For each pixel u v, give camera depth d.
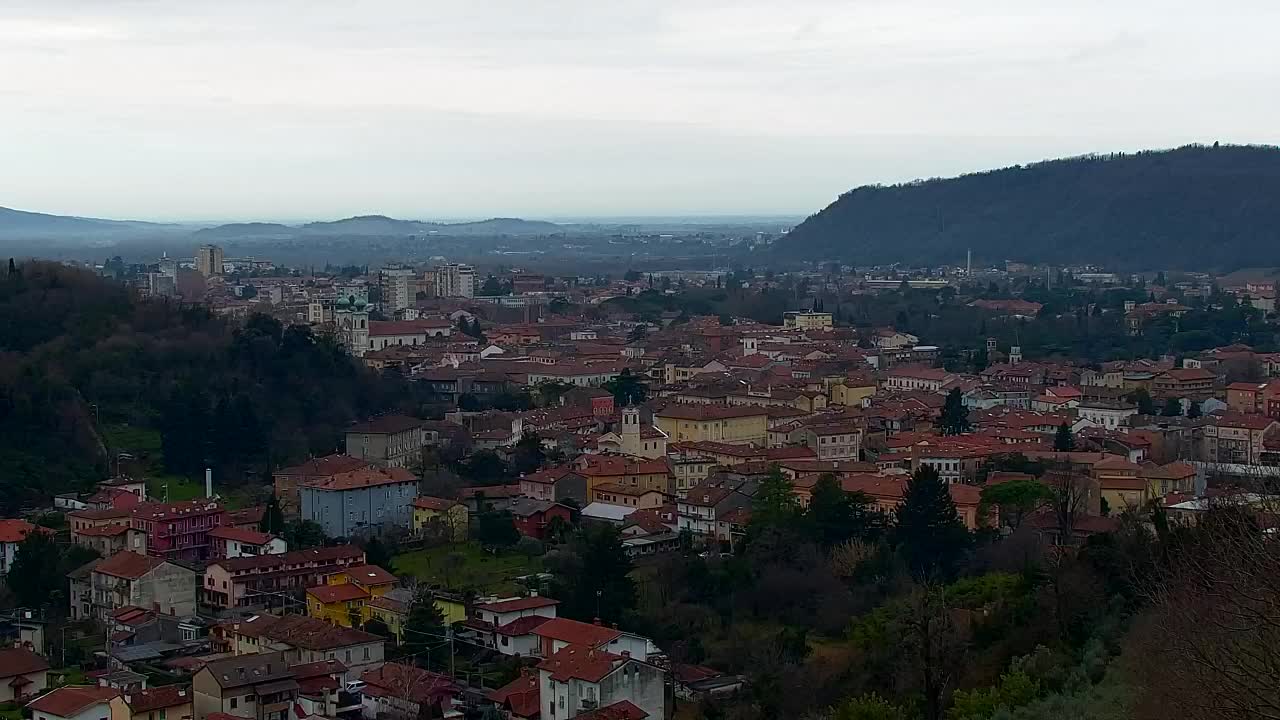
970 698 149.75
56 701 191.62
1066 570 176.38
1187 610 124.50
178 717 199.38
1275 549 119.25
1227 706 109.81
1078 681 151.62
